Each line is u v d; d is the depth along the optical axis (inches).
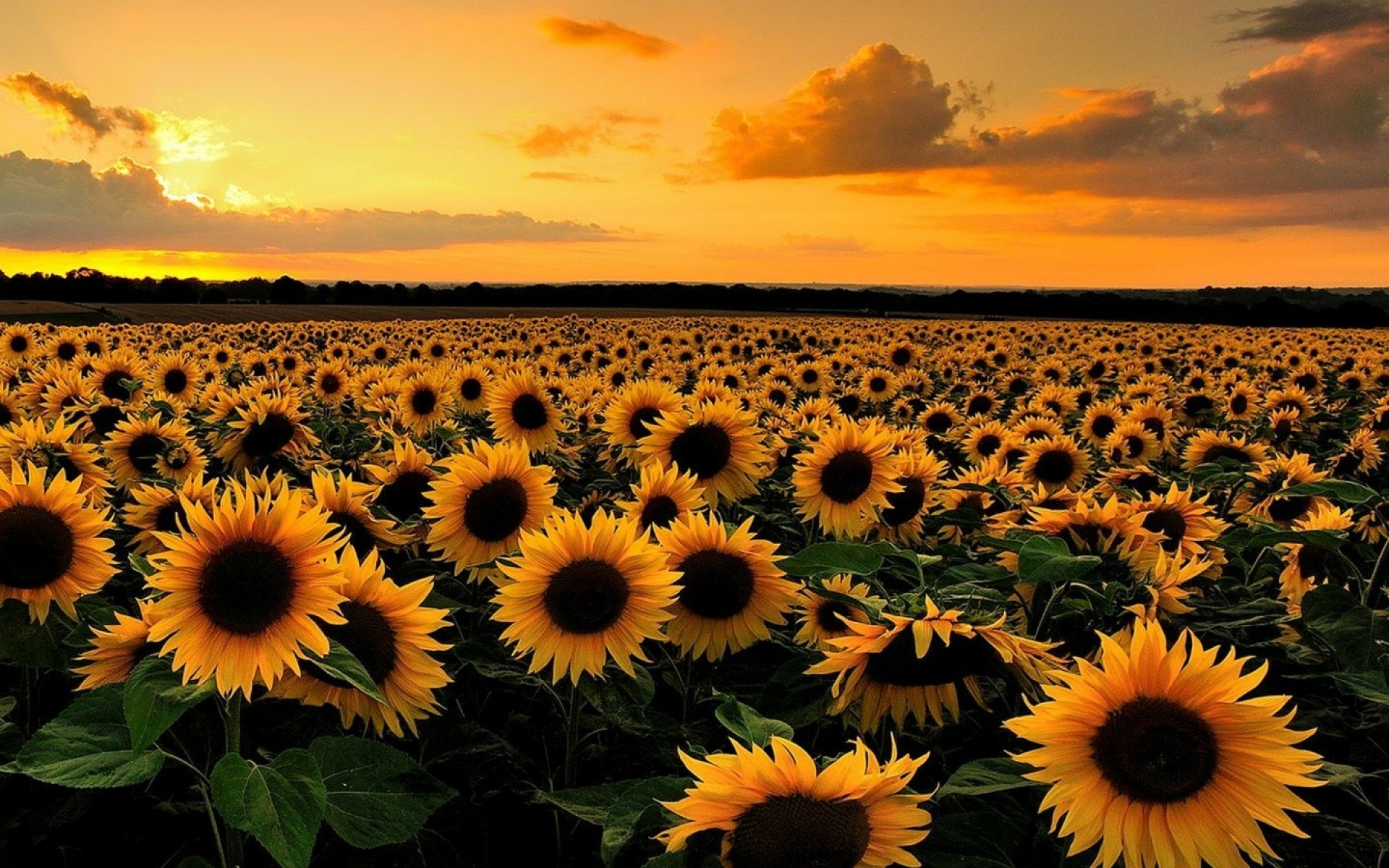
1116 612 121.8
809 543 218.1
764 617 142.5
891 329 1349.7
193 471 277.9
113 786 83.7
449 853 118.9
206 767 120.3
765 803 75.5
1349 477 350.9
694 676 154.2
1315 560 181.9
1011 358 979.3
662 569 124.0
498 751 134.0
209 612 94.3
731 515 241.8
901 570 167.9
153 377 481.4
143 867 123.8
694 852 78.0
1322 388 770.8
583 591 122.3
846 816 74.2
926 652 97.5
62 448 214.4
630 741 145.3
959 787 83.7
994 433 387.2
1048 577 105.7
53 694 165.8
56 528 131.3
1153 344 1186.6
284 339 1023.6
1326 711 128.7
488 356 872.3
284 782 81.8
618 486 272.7
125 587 184.7
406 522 184.7
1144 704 79.4
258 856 117.0
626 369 751.1
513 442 300.4
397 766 93.9
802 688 118.0
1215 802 77.5
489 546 171.9
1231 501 244.4
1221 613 148.0
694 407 277.4
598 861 118.7
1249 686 77.2
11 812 130.6
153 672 91.9
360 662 103.6
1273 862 92.4
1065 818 86.9
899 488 207.8
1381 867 96.5
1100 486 247.0
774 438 307.6
